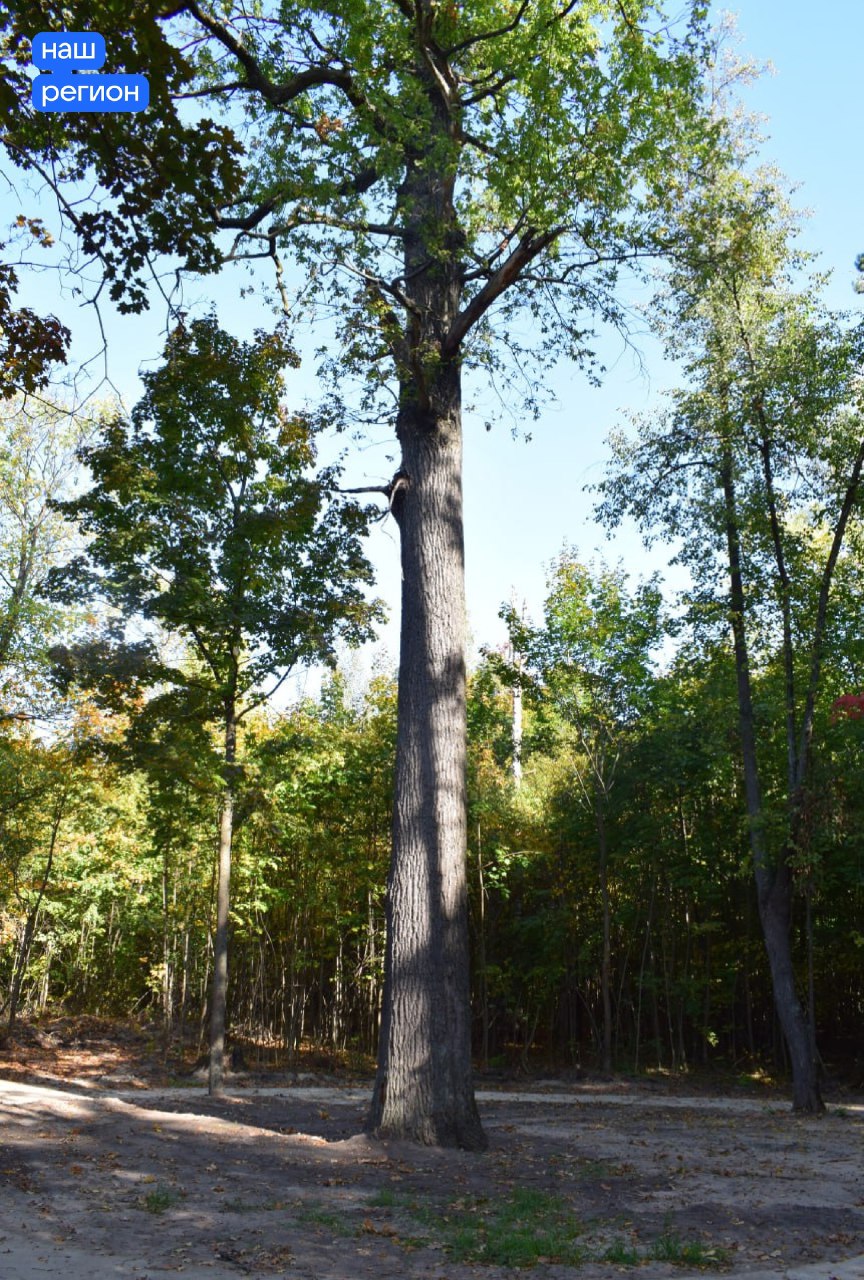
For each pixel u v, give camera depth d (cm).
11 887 2541
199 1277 648
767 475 2005
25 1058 2238
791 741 1952
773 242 1905
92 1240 732
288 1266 685
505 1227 808
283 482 1711
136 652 1686
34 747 2416
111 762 1714
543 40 1244
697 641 2133
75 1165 962
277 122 1211
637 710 2678
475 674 2819
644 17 1302
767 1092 2288
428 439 1402
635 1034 2853
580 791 2827
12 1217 780
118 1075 2111
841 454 1920
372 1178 1003
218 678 1739
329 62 1228
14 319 727
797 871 2048
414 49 1240
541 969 2691
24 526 2398
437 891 1264
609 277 1377
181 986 2888
